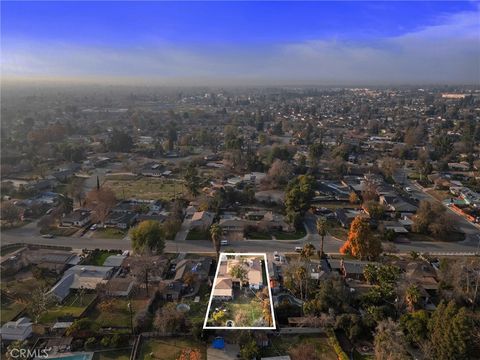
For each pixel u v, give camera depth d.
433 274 77.25
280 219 108.00
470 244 96.19
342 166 157.25
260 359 56.56
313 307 65.56
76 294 73.44
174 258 87.44
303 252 83.62
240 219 109.38
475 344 52.12
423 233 101.62
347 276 78.62
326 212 117.12
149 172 159.88
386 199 123.12
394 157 188.50
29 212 113.06
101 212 107.38
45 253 85.81
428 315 60.38
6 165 163.75
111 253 89.62
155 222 89.50
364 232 82.62
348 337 61.25
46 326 63.19
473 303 67.94
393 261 84.50
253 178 149.75
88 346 59.41
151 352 58.38
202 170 168.50
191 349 58.94
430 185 146.75
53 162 176.00
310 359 56.78
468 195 128.88
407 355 54.66
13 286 75.56
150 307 69.38
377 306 65.19
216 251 89.00
